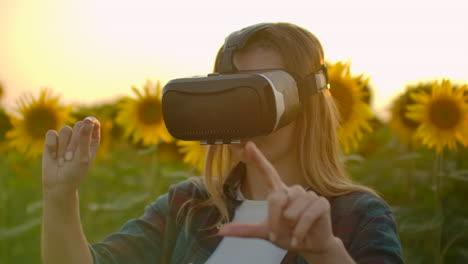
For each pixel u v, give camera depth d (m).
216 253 1.45
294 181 1.45
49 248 1.28
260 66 1.39
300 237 0.88
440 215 2.54
